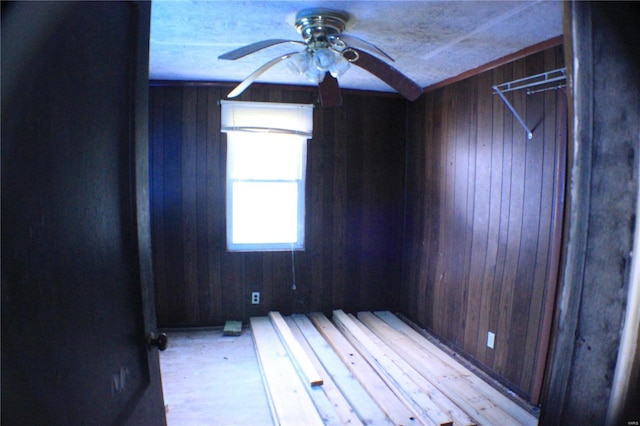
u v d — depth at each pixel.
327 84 2.42
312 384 2.73
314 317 4.04
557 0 1.85
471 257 3.21
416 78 3.43
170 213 3.83
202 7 2.00
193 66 3.19
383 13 2.05
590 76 0.53
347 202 4.15
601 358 0.54
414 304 4.07
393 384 2.75
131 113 0.88
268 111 3.81
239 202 3.97
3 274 0.46
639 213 0.50
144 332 0.97
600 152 0.53
